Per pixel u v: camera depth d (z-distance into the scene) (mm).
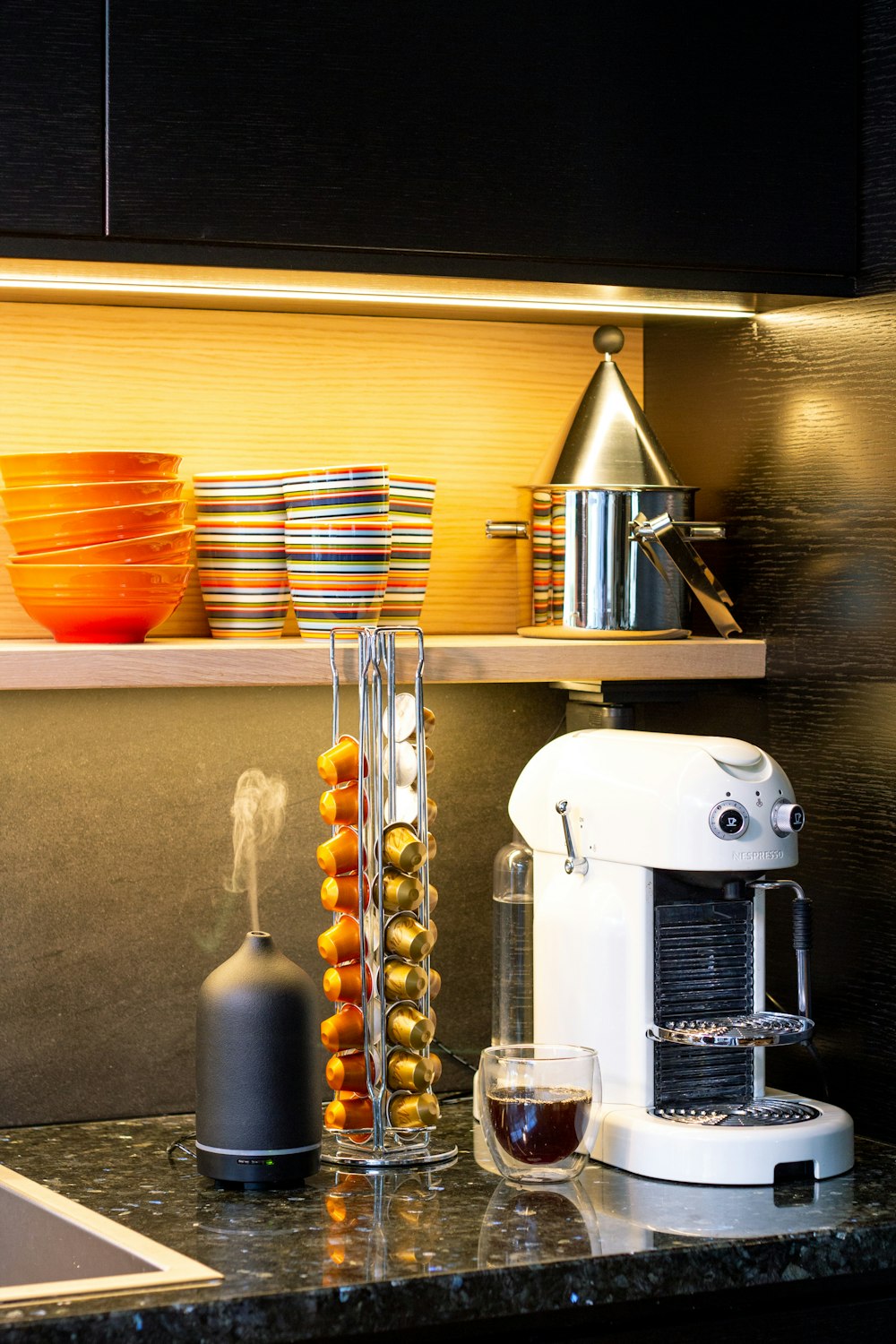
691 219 1731
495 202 1653
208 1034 1625
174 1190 1616
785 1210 1529
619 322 2076
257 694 1949
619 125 1700
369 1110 1737
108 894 1894
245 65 1562
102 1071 1896
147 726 1903
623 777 1715
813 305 1850
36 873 1864
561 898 1793
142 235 1539
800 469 1876
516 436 2066
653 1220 1501
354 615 1745
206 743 1929
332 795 1720
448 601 2037
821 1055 1853
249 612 1813
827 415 1830
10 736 1849
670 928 1706
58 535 1653
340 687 1991
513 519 2049
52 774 1866
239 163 1565
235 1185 1618
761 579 1948
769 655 1931
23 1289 1315
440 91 1631
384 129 1612
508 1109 1606
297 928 1974
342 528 1729
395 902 1689
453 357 2031
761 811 1650
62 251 1530
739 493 1982
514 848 1941
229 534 1806
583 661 1829
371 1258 1402
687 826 1636
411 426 2014
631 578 1854
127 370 1888
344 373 1979
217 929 1939
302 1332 1314
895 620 1733
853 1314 1524
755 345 1944
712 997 1728
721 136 1742
